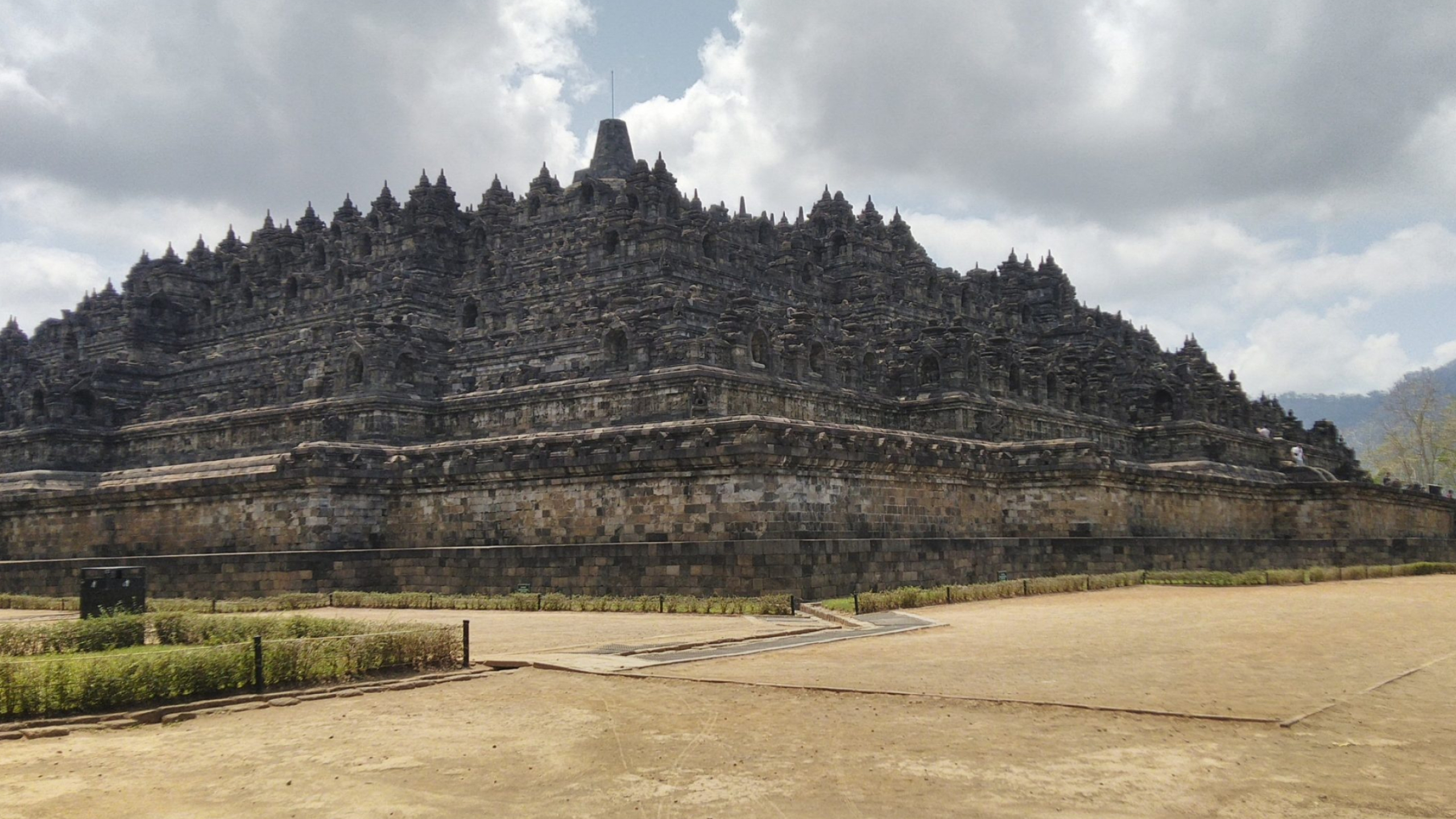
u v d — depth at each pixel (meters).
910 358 82.56
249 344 101.69
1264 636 37.97
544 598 52.66
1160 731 23.08
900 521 62.00
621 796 19.19
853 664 32.09
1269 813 17.64
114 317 109.31
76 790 20.00
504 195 101.25
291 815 18.38
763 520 53.91
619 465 57.47
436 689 29.28
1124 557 68.31
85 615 43.53
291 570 61.38
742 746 22.39
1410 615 45.34
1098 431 94.19
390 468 67.31
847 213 109.56
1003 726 23.70
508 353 78.50
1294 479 100.88
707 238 85.25
